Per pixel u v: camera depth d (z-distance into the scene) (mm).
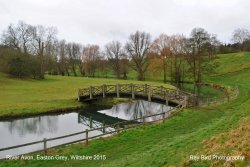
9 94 55312
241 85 77438
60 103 48656
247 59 112250
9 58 79125
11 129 35562
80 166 19672
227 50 148750
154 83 79688
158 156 17547
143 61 101188
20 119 40688
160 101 42469
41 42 88125
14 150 26609
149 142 23719
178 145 19078
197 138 19953
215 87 81188
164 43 96000
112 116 43781
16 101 48594
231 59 117750
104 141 24938
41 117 42094
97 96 49188
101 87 49500
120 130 27781
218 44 125312
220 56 126500
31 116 42406
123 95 46438
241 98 46438
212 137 18219
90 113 45656
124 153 21438
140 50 100312
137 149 22016
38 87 65062
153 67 96750
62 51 120188
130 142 24484
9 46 90750
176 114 34312
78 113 45406
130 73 128250
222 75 103188
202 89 77062
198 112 35156
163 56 95312
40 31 89438
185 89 76500
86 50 118750
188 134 23719
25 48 90438
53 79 83688
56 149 23266
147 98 43625
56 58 117938
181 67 105938
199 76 92688
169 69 104062
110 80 84375
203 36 90750
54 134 33000
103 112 47094
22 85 67188
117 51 110812
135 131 27578
